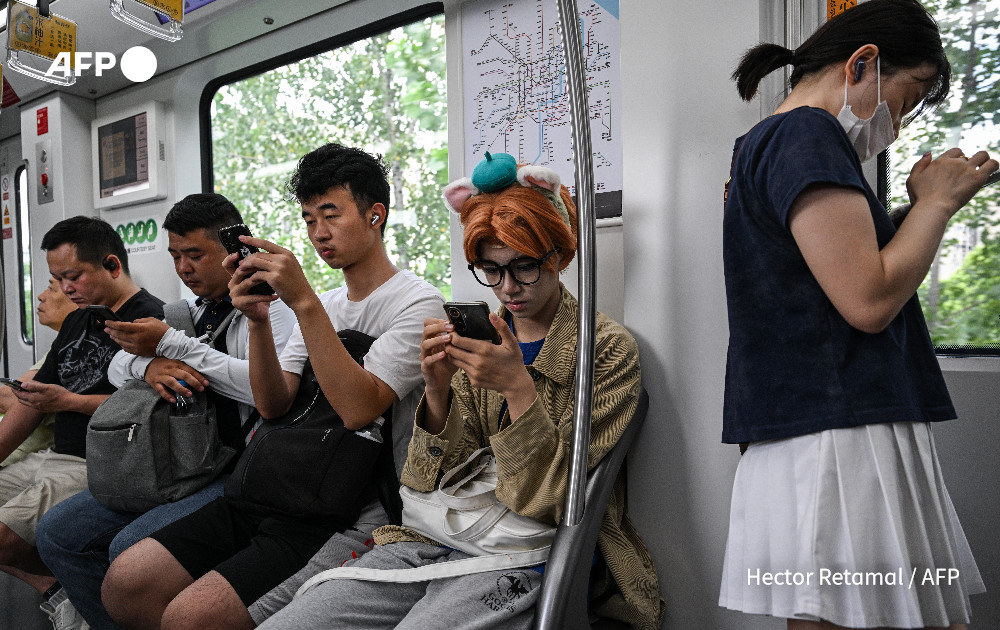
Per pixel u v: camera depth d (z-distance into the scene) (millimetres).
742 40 1475
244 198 3148
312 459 1496
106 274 2314
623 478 1599
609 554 1347
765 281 991
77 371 2277
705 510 1504
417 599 1281
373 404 1504
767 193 982
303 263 3146
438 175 2727
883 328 896
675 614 1535
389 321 1669
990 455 1423
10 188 3785
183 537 1535
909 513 901
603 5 1838
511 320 1549
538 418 1198
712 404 1501
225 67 2895
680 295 1546
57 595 2123
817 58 1039
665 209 1568
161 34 2242
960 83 1483
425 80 2719
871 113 1015
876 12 996
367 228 1704
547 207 1333
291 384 1769
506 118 2012
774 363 973
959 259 1484
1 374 3812
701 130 1525
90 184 3355
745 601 990
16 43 2340
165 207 3111
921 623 851
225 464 1891
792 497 945
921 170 958
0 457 2334
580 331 1142
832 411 916
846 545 888
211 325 2039
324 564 1426
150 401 1786
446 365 1317
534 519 1231
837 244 891
